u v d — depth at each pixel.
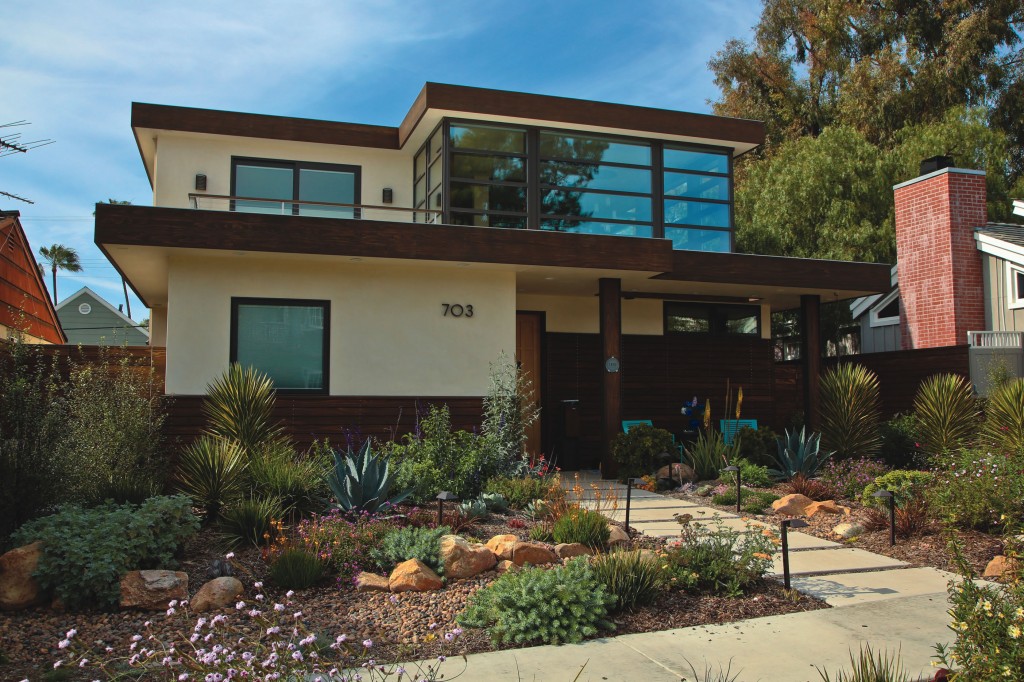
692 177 14.22
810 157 22.69
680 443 13.98
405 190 14.63
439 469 9.11
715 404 15.58
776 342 22.53
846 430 12.58
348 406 10.96
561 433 14.02
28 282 17.48
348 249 10.45
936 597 6.03
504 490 9.03
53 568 5.40
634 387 15.03
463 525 7.52
